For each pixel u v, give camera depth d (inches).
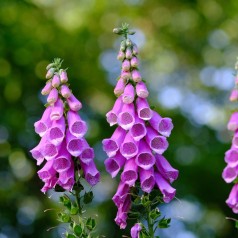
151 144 226.5
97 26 980.6
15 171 863.7
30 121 865.5
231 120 230.2
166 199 225.5
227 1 1029.8
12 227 840.3
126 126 226.4
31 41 877.2
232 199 230.4
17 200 848.3
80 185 228.5
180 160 870.4
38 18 911.0
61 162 226.1
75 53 928.9
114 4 1012.5
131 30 241.1
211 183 845.2
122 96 231.6
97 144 869.2
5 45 857.5
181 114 948.0
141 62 1032.2
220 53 1046.4
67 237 221.6
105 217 808.3
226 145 880.3
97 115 901.8
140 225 223.3
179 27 1044.5
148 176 223.1
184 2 1030.4
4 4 855.7
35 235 829.2
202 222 831.7
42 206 828.0
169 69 1039.6
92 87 927.0
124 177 224.4
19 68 869.8
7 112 856.3
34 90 877.8
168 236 732.7
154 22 1036.5
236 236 826.8
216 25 1040.8
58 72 235.6
